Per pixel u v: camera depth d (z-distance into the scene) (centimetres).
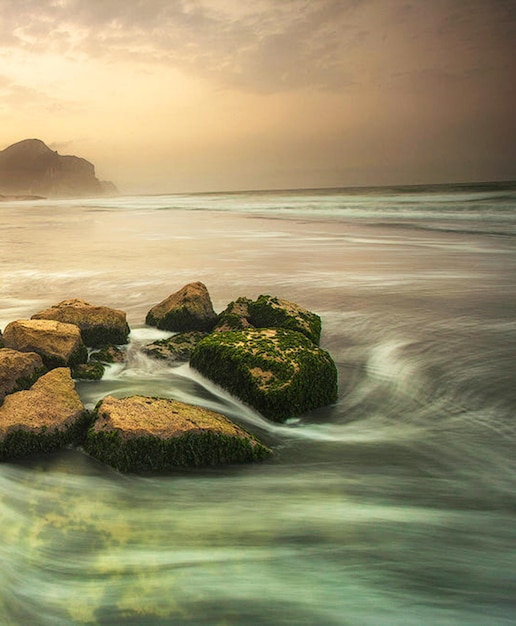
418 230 2623
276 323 745
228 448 432
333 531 358
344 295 1187
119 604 290
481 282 1318
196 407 487
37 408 458
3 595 295
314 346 596
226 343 597
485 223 2767
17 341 616
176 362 686
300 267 1591
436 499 398
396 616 289
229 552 333
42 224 3794
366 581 313
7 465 424
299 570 320
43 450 439
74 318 737
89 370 636
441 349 790
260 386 533
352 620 286
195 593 299
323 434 510
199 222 3684
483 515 378
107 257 1850
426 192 6419
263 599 297
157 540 345
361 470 442
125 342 777
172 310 834
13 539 340
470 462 455
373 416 554
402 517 375
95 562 321
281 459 458
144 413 443
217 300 1155
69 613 283
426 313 1008
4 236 2741
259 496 401
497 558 333
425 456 467
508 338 841
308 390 547
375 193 7438
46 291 1251
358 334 873
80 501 387
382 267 1572
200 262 1712
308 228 2961
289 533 355
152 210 6034
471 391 624
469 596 303
